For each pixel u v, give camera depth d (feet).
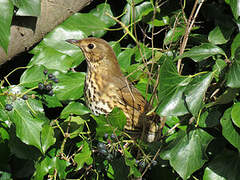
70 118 23.00
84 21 28.45
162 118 26.35
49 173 24.16
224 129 21.99
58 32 28.02
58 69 26.45
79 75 27.37
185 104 21.45
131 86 29.32
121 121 22.72
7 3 23.06
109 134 23.06
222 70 22.49
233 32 28.94
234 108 21.88
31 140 23.16
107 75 28.66
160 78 21.52
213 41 27.78
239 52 20.94
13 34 26.02
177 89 21.65
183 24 29.30
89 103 28.12
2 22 23.06
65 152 25.05
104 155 22.36
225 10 29.63
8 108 23.00
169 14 29.43
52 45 27.94
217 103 21.98
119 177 24.79
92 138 24.90
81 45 28.30
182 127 24.67
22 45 26.99
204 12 30.22
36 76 25.08
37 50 27.53
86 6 29.86
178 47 29.17
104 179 27.09
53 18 27.30
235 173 23.66
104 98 28.32
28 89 24.79
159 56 27.02
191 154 22.76
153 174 26.76
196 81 21.11
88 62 28.63
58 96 25.90
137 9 28.86
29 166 28.22
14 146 24.34
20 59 29.81
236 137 21.86
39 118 23.79
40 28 27.02
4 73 29.81
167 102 21.45
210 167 23.88
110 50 28.99
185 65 30.27
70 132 23.94
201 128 23.91
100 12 29.17
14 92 24.45
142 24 30.19
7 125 24.34
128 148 24.93
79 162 22.70
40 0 24.99
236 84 20.27
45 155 24.30
